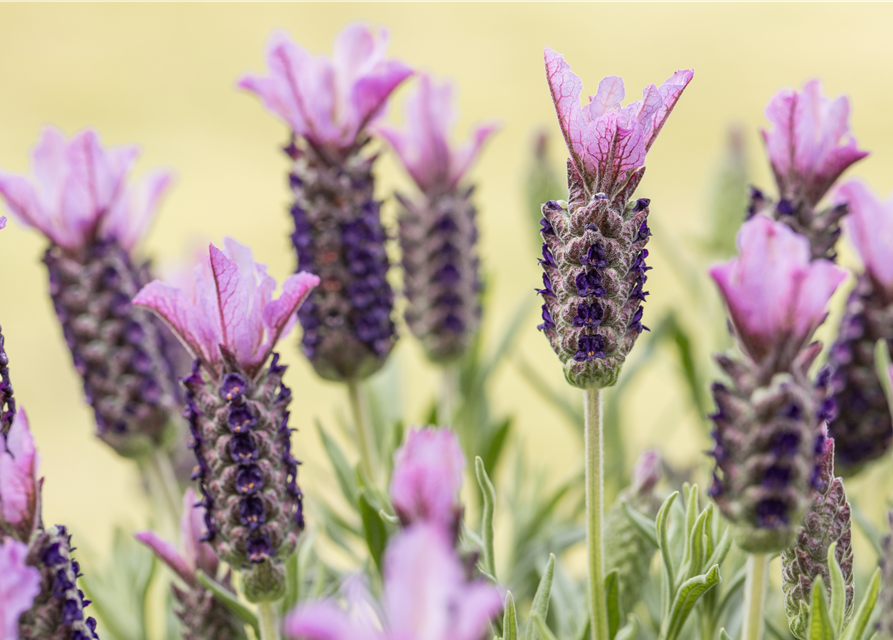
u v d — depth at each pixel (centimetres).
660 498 48
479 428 58
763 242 40
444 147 54
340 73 50
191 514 46
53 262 50
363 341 50
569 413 57
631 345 43
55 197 50
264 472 43
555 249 43
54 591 41
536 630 44
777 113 46
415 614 37
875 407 48
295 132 50
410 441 39
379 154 50
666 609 45
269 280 43
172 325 43
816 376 41
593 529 44
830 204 48
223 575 46
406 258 54
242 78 49
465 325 54
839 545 43
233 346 43
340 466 51
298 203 50
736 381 40
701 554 45
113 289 50
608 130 42
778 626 49
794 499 40
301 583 48
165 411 51
